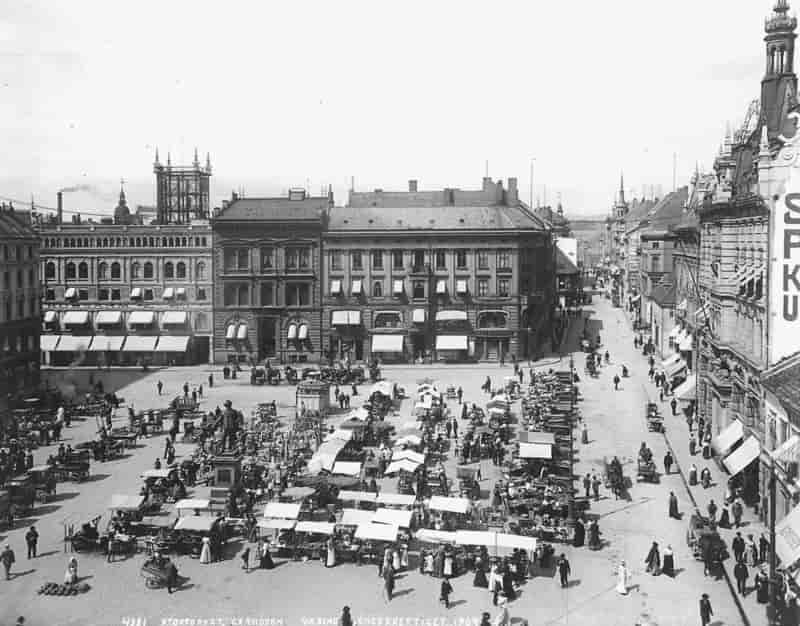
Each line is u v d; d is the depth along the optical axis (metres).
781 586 39.03
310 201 122.12
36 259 98.00
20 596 41.88
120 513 51.53
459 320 114.88
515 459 61.94
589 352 119.81
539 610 40.22
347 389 96.56
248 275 116.31
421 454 59.62
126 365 118.19
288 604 41.03
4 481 57.28
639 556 47.03
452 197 130.75
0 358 88.00
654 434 73.81
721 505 54.91
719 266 65.56
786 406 44.12
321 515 53.00
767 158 50.72
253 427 74.06
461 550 47.09
